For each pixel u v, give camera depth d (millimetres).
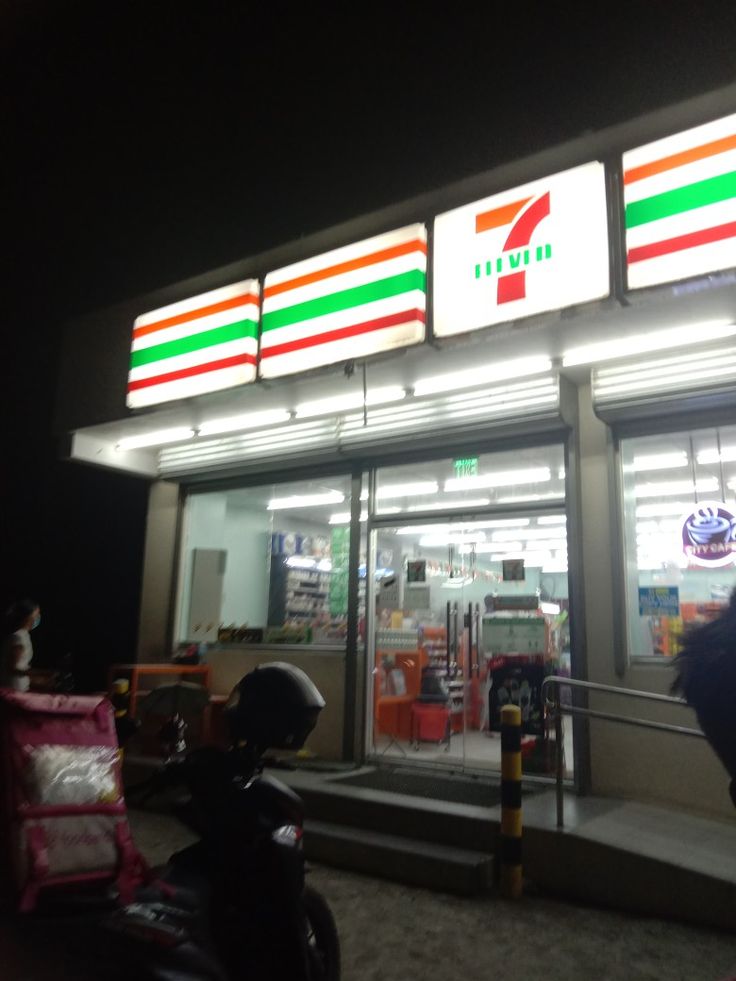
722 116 5785
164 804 7445
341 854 5871
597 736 6836
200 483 10352
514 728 5324
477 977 4051
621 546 7020
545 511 7633
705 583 6750
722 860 5047
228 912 3061
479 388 7645
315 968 3350
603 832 5422
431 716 7914
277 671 3430
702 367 6508
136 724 5250
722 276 5512
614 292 5965
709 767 6262
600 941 4508
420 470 8547
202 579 10172
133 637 10703
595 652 7000
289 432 9023
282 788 3279
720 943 4473
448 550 8211
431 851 5574
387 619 8461
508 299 6484
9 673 6914
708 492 6863
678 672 1497
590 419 7406
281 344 7863
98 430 9539
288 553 9461
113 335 9477
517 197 6613
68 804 4867
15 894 4559
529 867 5430
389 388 7902
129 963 2535
